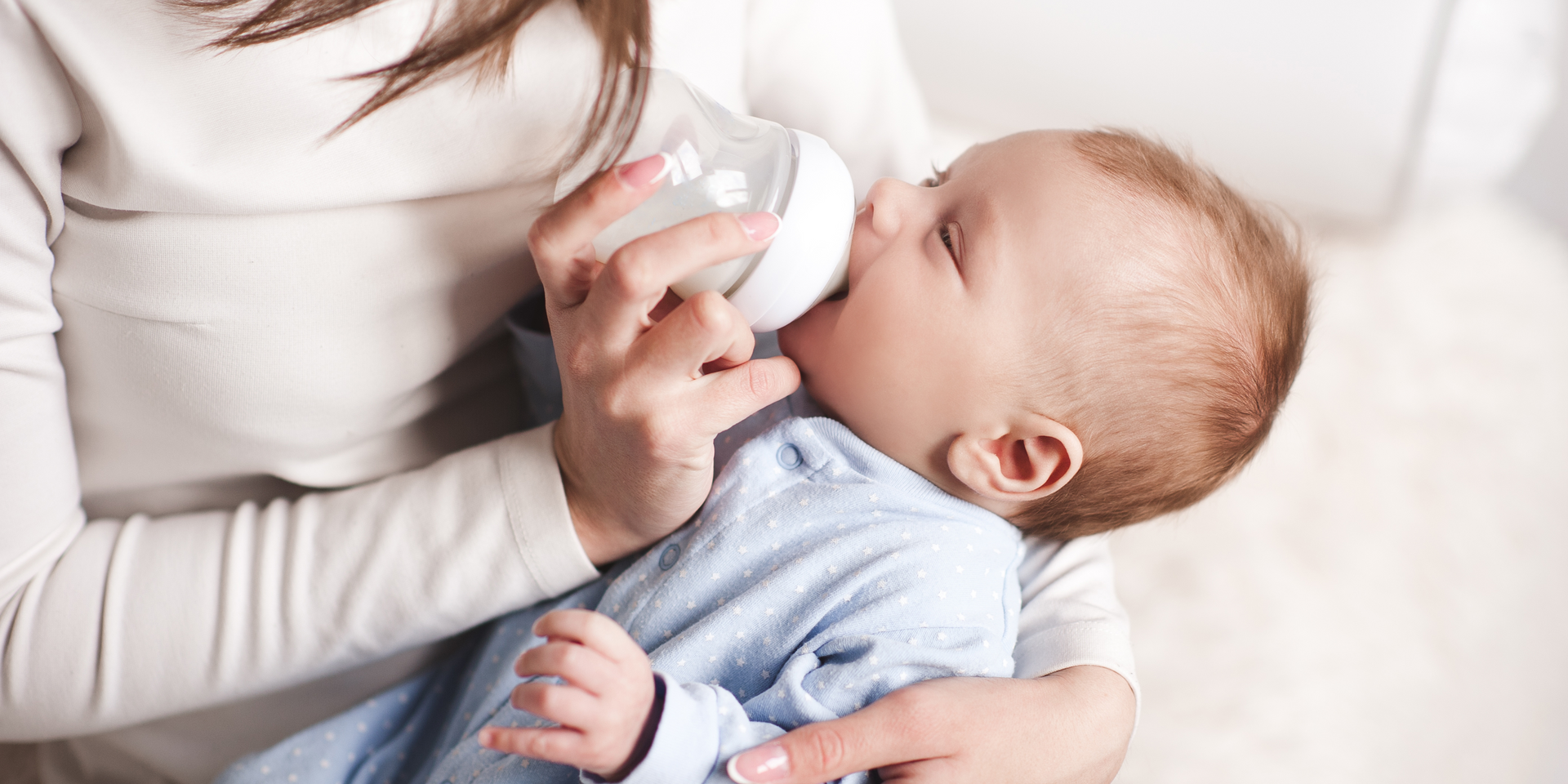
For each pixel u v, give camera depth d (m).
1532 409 1.41
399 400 0.72
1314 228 1.59
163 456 0.71
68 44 0.52
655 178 0.55
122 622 0.68
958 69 1.53
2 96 0.52
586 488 0.69
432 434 0.80
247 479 0.74
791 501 0.75
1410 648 1.20
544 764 0.69
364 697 0.83
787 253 0.62
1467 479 1.35
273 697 0.81
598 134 0.60
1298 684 1.16
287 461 0.71
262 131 0.57
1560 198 1.76
